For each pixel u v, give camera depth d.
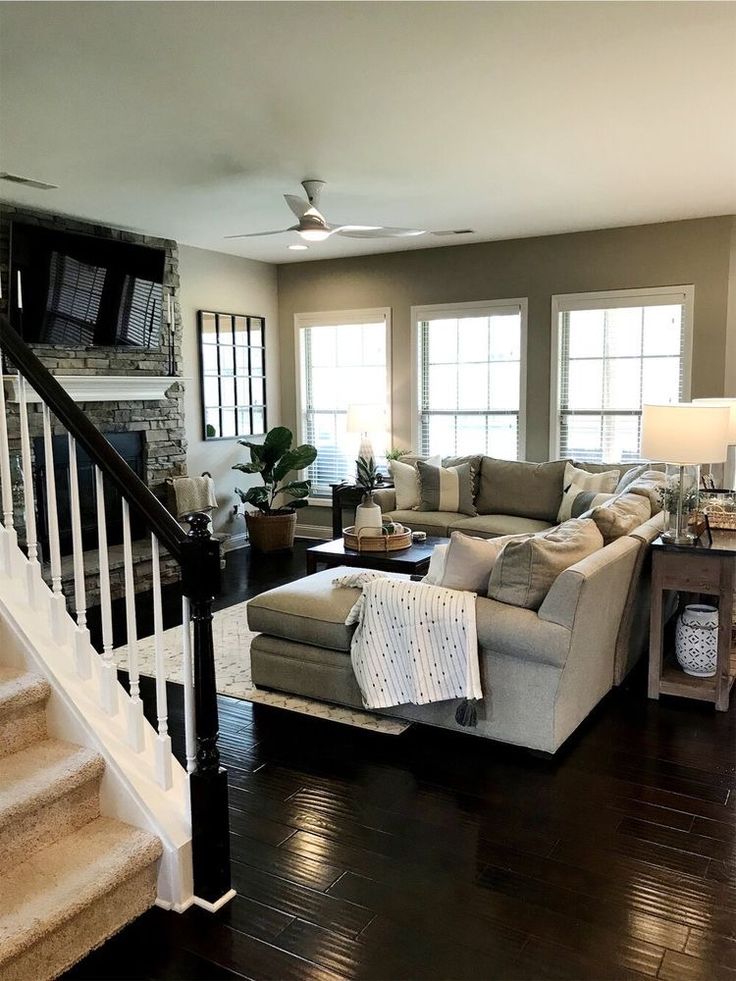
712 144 4.03
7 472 2.62
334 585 3.87
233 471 7.45
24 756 2.33
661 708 3.65
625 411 6.39
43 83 3.15
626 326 6.30
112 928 2.15
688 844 2.55
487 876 2.40
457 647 3.15
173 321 6.54
